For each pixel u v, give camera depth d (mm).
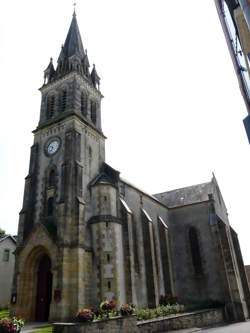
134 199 33719
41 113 34938
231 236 44125
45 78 37656
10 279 44062
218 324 28641
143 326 19703
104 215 27250
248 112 4762
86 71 38219
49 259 26500
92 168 31078
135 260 30250
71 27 41312
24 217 28312
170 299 30453
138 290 28531
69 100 33031
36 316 25047
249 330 21797
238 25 4578
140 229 33031
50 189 28688
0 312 34281
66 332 15430
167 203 45000
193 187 46781
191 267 38250
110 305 19312
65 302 22156
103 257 25312
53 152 30641
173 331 21531
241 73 4965
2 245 44500
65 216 25297
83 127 31938
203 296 36125
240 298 33844
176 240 40750
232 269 35281
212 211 39812
